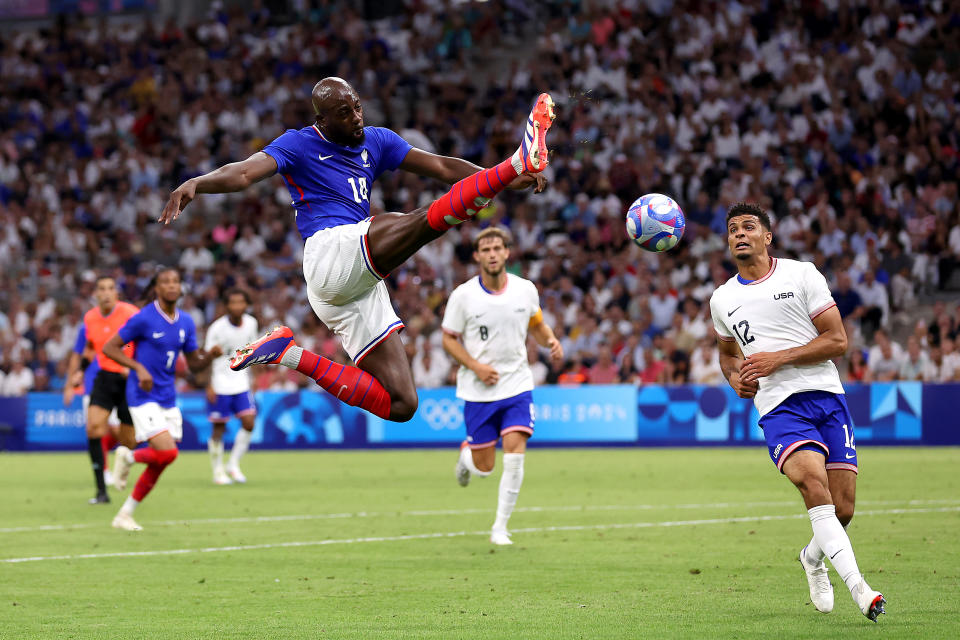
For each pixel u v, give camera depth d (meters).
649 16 40.03
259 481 21.02
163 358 14.99
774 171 34.56
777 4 38.91
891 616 8.48
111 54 45.12
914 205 33.53
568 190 35.59
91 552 12.33
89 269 38.25
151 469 14.24
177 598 9.61
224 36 45.06
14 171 41.31
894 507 15.59
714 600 9.27
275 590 9.95
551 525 14.24
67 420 29.92
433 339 30.81
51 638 8.05
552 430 27.98
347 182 8.67
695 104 37.53
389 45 44.56
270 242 36.78
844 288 29.78
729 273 31.23
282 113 41.44
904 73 35.88
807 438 8.55
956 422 26.30
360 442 28.80
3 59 45.16
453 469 23.19
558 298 31.55
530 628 8.23
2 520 15.39
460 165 9.13
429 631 8.16
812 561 8.61
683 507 16.00
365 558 11.77
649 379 28.44
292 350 8.82
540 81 38.53
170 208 7.58
